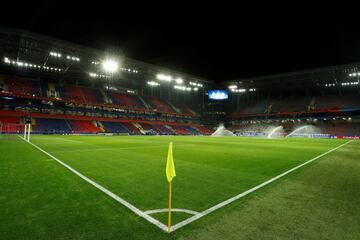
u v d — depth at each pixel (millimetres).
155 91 82125
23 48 39719
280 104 71188
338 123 60062
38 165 9219
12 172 7754
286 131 64688
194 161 11047
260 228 3506
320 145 24344
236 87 72188
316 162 11078
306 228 3514
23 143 20547
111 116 62625
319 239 3160
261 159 11984
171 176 3537
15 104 48031
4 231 3328
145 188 5848
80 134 49625
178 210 4285
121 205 4523
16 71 52281
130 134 57375
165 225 3602
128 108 64562
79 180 6648
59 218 3828
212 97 74188
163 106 76312
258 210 4305
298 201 4875
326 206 4551
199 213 4137
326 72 53062
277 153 15195
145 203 4668
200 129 77438
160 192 5504
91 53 43562
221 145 22641
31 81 55312
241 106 81000
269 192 5594
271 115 69625
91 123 55875
